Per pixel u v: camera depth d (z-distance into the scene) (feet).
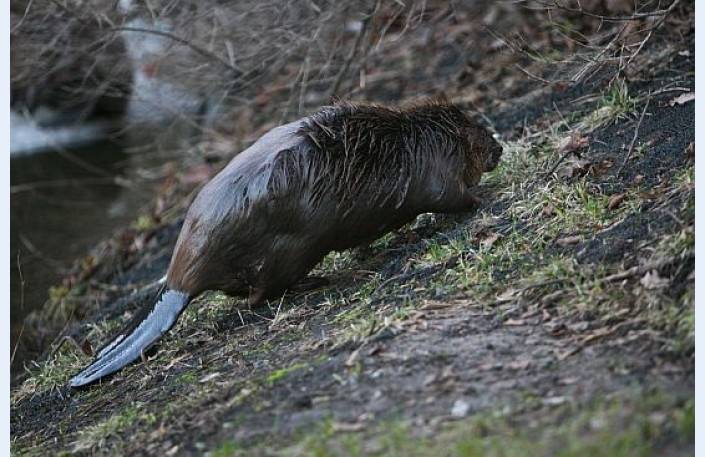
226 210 30.89
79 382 31.17
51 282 51.29
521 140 41.14
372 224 32.91
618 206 31.63
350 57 52.65
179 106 60.54
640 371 22.74
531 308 26.96
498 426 21.38
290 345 29.04
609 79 42.60
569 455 19.67
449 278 30.30
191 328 34.32
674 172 32.32
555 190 34.01
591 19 49.32
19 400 35.68
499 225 33.40
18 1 53.72
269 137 32.04
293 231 31.35
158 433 26.00
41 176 66.49
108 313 43.45
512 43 47.06
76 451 27.32
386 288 31.19
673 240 27.20
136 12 53.01
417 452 20.92
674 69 40.16
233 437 23.89
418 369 24.84
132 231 53.31
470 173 35.76
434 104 35.01
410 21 52.11
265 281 31.94
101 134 70.54
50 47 53.52
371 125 32.68
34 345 46.21
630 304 25.75
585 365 23.52
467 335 26.21
